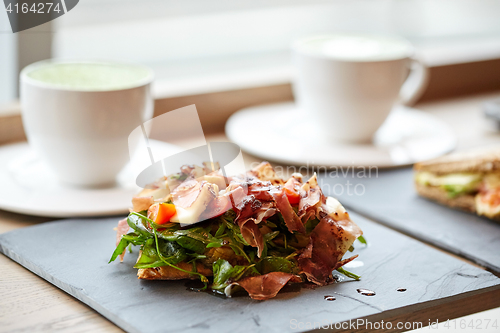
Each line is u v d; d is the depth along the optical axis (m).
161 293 0.66
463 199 0.79
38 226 0.73
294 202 0.68
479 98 1.08
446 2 1.16
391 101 0.87
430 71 1.05
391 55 0.86
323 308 0.65
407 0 1.12
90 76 0.79
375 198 0.80
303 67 0.87
